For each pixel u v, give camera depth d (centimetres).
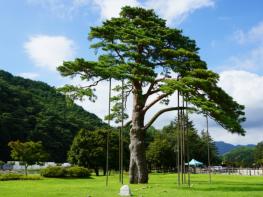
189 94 3381
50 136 13025
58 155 12850
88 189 3178
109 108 4022
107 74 3559
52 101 17525
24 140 12375
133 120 4122
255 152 17525
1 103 13200
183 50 3709
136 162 4028
